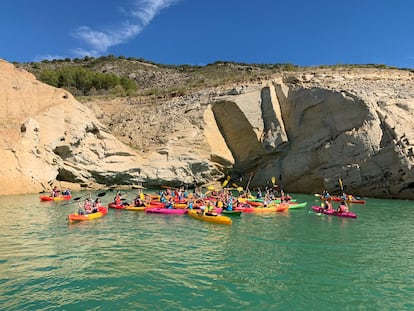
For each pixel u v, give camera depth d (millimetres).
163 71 98375
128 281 9578
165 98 46594
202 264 11219
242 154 40125
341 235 16109
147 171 36938
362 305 8508
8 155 28016
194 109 41469
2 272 10000
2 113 30281
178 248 13125
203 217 19297
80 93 61219
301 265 11398
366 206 26969
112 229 16312
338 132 35188
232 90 41094
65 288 8992
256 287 9438
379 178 32062
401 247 13969
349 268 11195
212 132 40219
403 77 40062
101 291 8875
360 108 34219
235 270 10727
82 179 34562
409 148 30875
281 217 21188
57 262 11008
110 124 44562
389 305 8531
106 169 35688
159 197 27672
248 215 21891
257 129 39188
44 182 29656
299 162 37125
